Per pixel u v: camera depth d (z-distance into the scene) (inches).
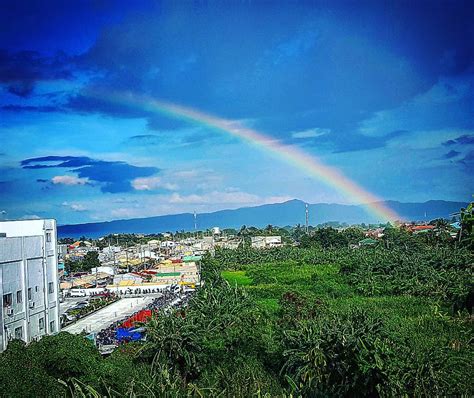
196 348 1430.9
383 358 1037.8
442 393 963.3
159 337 1402.6
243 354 1473.9
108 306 3750.0
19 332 1809.8
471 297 2095.2
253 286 3319.4
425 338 1327.5
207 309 1788.9
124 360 1257.4
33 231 2059.5
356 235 7278.5
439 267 3371.1
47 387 936.3
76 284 5364.2
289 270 4220.0
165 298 3703.3
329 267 4205.2
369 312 1296.8
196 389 1026.1
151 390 968.3
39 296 1975.9
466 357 1061.8
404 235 5585.6
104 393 1020.5
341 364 1132.5
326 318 1384.1
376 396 1050.7
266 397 1039.6
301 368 1190.9
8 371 921.5
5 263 1740.9
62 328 2795.3
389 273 3371.1
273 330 1733.5
